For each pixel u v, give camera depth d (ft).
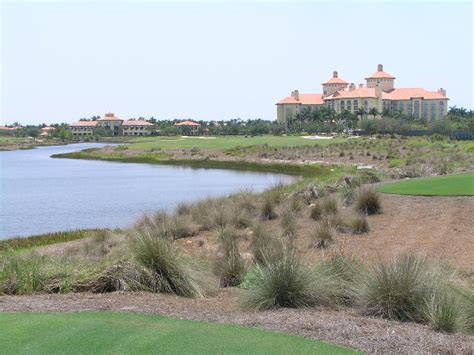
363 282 26.48
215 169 195.72
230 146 289.53
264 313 24.66
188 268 31.14
